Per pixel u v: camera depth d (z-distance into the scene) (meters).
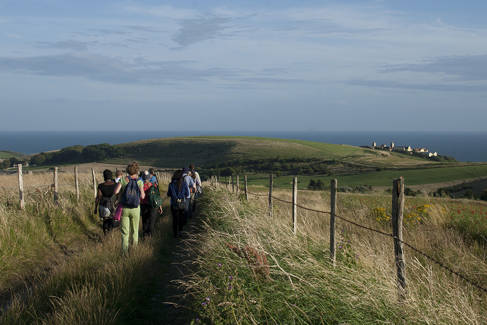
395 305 3.60
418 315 3.44
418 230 8.82
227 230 7.37
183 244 8.24
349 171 102.31
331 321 3.55
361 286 3.91
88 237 9.01
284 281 4.21
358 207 14.59
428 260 6.12
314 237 6.05
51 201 10.05
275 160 112.38
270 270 4.41
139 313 4.53
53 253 7.51
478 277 5.54
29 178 18.88
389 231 8.71
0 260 6.34
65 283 5.25
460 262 6.16
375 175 95.06
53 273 5.61
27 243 7.34
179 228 9.39
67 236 8.71
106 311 4.23
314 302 3.78
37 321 4.06
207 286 4.52
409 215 10.30
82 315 4.12
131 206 7.25
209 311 3.81
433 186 76.19
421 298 3.79
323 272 4.29
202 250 6.18
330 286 3.96
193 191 10.26
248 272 4.50
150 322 4.31
